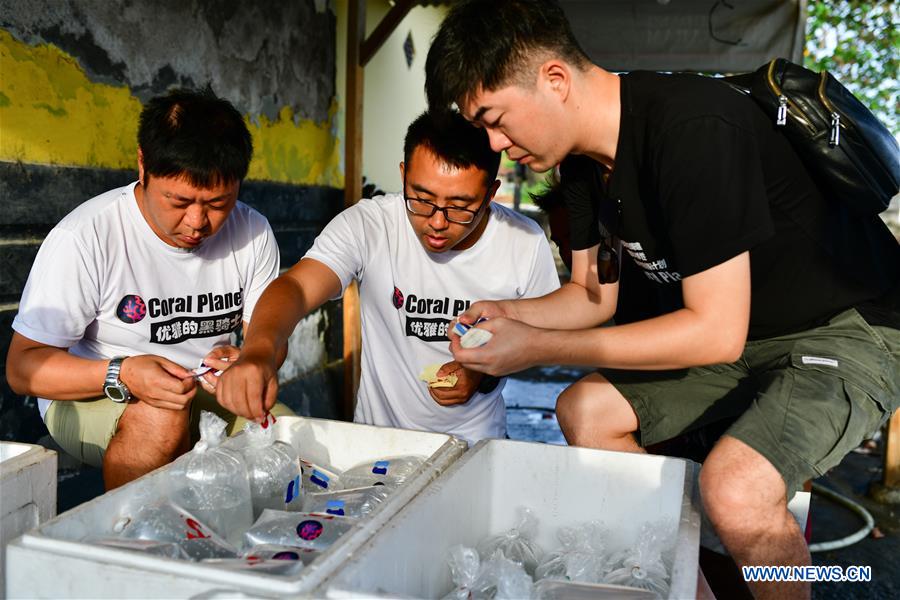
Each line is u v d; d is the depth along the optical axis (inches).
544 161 76.4
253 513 68.4
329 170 205.0
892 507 166.1
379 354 110.6
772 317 82.4
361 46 200.5
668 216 71.0
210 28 149.9
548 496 72.2
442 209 93.4
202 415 69.2
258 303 87.6
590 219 95.2
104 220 90.4
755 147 70.2
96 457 92.1
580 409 92.4
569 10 232.1
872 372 77.0
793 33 220.4
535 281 108.8
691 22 226.1
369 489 67.9
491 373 71.7
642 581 60.9
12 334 107.8
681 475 69.1
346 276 102.2
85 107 119.7
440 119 80.5
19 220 107.6
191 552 55.2
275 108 175.5
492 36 69.5
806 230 78.7
